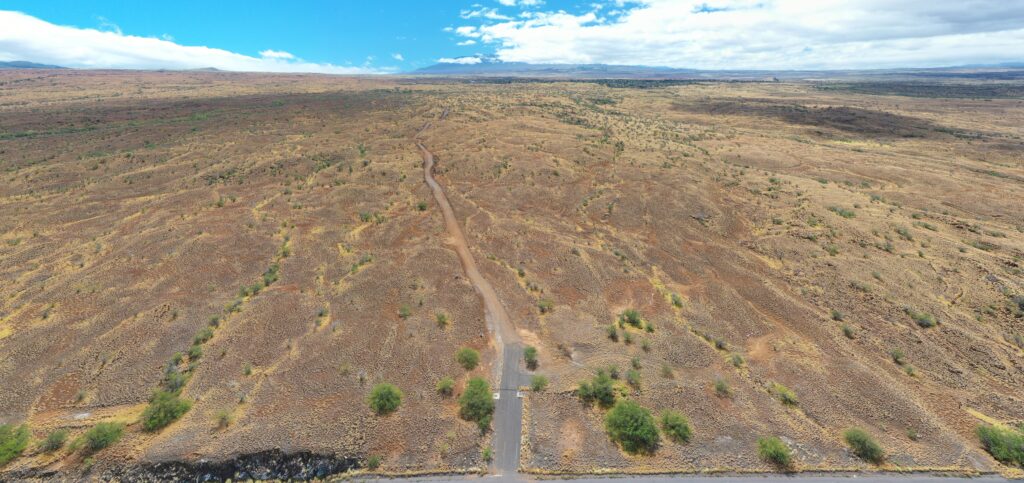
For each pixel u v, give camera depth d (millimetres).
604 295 41969
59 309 37688
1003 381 30719
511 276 45094
